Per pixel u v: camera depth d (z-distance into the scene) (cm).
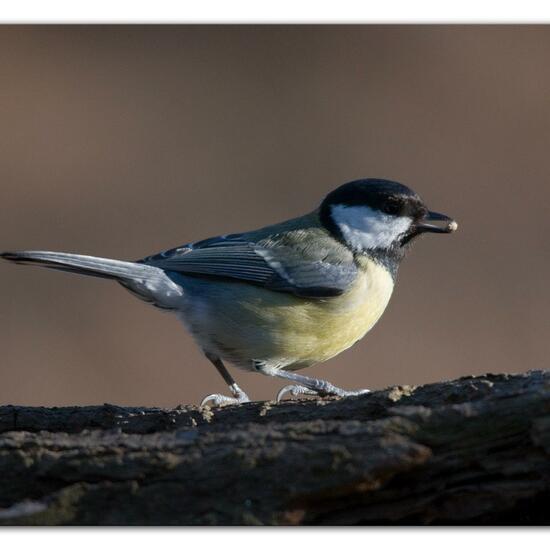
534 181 1809
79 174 1830
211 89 2125
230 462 546
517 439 545
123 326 1421
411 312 1441
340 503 542
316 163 1894
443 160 1873
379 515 545
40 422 680
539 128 1950
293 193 1798
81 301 1482
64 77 2123
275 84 2147
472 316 1438
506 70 2109
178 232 1667
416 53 2191
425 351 1354
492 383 592
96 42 2253
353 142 1942
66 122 1980
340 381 1278
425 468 545
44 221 1686
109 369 1314
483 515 547
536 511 554
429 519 549
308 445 544
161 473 550
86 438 582
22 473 572
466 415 546
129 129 1988
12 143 1900
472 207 1736
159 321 1441
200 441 561
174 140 1955
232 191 1798
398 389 618
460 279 1527
